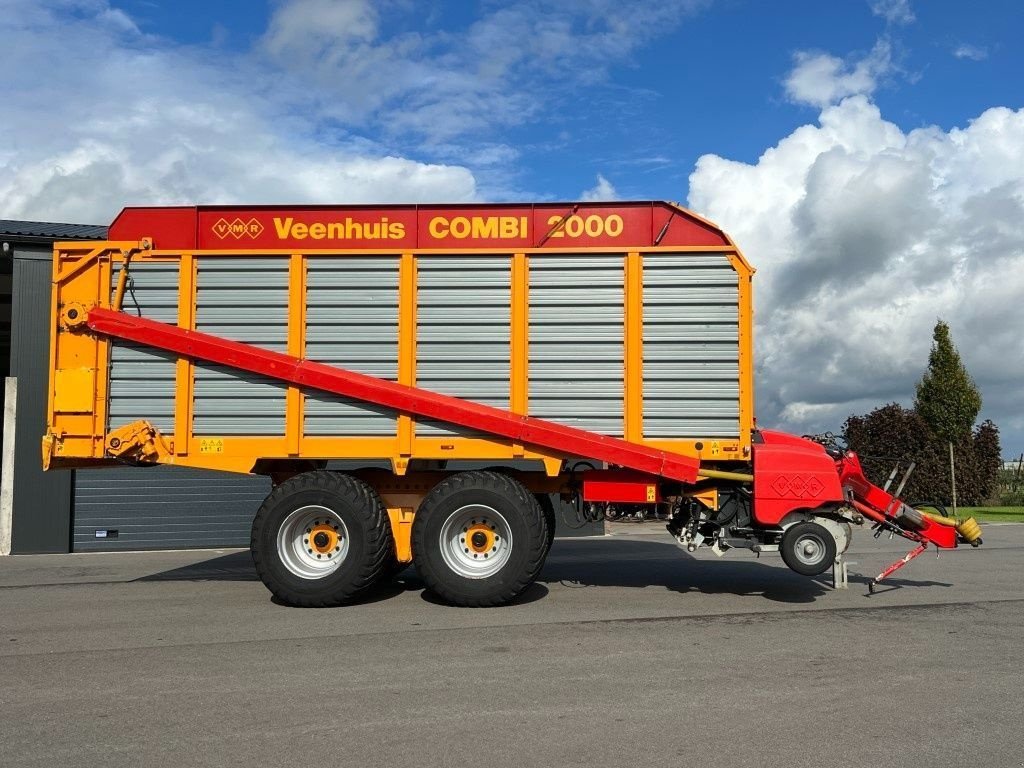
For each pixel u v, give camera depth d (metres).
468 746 3.80
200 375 7.36
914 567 9.57
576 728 4.03
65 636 6.03
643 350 7.24
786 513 7.07
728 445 7.14
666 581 8.48
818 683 4.77
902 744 3.83
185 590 8.13
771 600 7.36
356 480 7.14
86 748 3.81
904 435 20.61
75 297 7.42
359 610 6.93
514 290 7.32
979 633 6.04
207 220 7.49
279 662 5.25
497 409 7.24
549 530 8.34
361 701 4.45
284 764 3.61
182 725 4.10
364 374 7.31
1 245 12.03
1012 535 13.55
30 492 12.20
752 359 7.19
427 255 7.37
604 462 7.20
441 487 7.04
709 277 7.25
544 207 7.40
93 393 7.36
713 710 4.29
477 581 6.91
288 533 7.09
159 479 12.83
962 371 20.52
